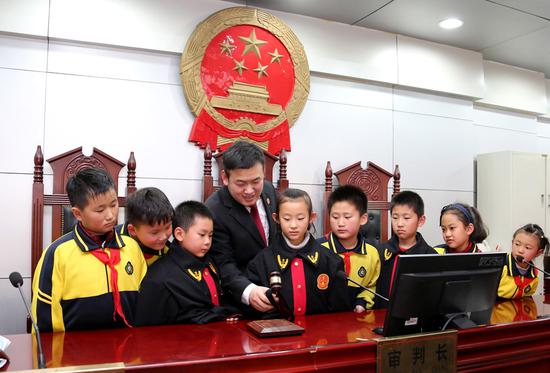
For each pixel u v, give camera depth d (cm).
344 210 181
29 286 255
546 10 317
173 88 292
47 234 257
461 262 124
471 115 407
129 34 275
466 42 381
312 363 105
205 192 284
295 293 152
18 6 253
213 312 144
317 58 331
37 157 248
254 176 168
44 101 262
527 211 399
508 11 320
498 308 170
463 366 124
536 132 477
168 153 289
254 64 307
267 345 109
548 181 413
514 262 199
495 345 129
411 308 117
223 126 299
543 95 466
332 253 164
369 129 357
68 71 267
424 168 381
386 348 112
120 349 106
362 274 183
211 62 295
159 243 152
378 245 203
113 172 265
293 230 154
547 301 192
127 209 156
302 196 157
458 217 203
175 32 287
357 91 353
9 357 100
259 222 186
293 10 321
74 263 138
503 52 406
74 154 258
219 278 168
